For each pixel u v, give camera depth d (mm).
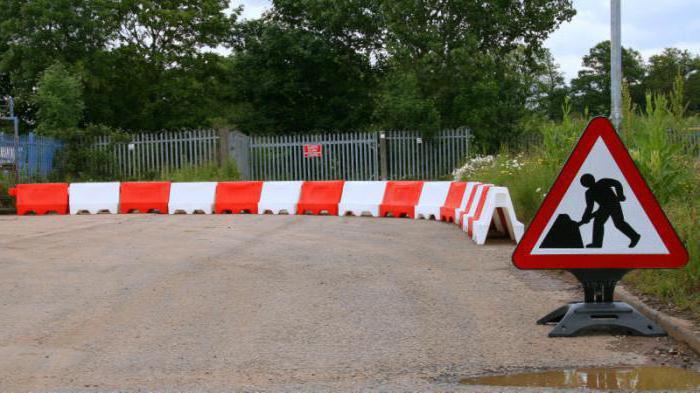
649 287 6457
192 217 16094
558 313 5836
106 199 17875
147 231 12953
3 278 8258
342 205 16656
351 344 5449
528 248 5617
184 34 32375
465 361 4977
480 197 11602
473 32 28391
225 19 32625
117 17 30688
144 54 31516
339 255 9750
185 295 7242
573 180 5605
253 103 33812
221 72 33688
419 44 27750
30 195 17938
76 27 28422
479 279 7875
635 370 4715
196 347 5438
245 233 12492
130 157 22234
